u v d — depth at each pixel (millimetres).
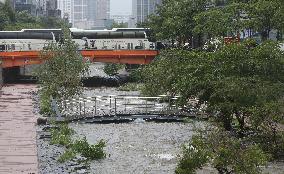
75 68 60906
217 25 63031
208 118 44406
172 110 51094
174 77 48625
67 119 48719
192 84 41125
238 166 23078
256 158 23312
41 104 56594
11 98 65250
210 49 52812
